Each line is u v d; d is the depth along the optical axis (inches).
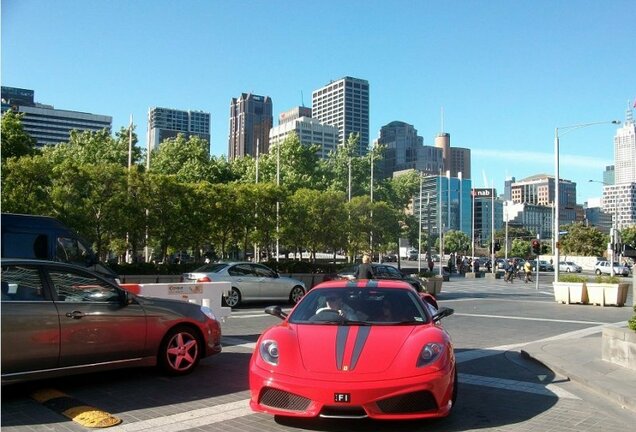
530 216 5324.8
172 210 975.6
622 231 3705.7
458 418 246.5
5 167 815.1
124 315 295.6
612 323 627.8
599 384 300.8
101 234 927.7
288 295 804.6
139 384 301.7
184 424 234.8
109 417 237.6
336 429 227.8
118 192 921.5
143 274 936.9
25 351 259.4
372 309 272.2
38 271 274.1
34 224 523.8
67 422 234.4
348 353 226.8
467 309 780.6
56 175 866.8
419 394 214.5
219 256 1342.3
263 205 1155.9
